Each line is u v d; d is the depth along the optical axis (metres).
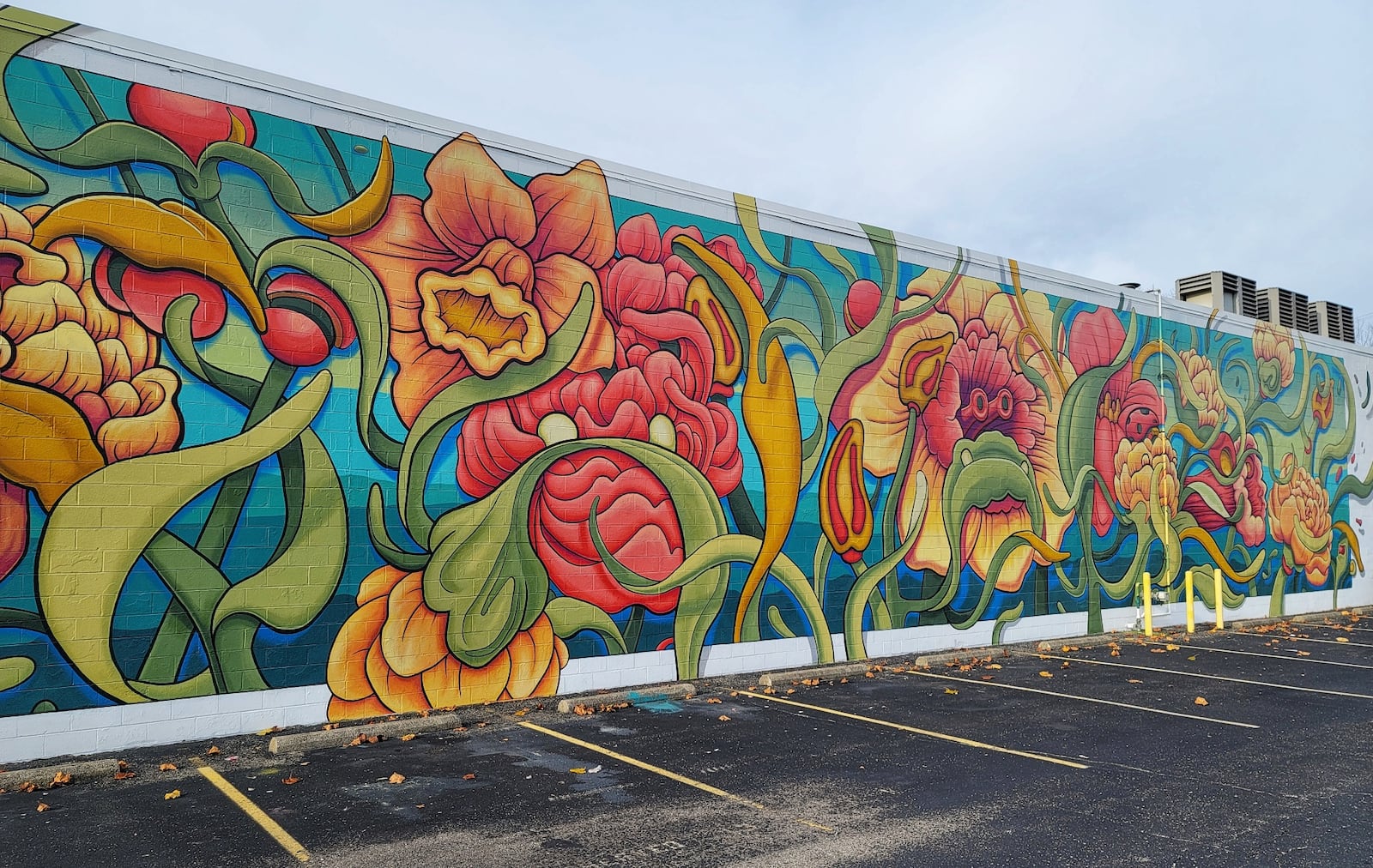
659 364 12.27
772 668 13.14
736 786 7.82
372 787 7.69
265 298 9.58
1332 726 10.13
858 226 14.39
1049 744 9.27
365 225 10.19
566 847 6.40
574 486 11.52
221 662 9.22
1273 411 21.47
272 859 6.16
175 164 9.18
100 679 8.62
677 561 12.33
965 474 15.53
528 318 11.23
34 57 8.59
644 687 11.80
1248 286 22.42
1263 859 6.26
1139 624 18.12
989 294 16.03
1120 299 18.19
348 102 10.17
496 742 9.23
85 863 6.09
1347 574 23.22
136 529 8.84
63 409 8.55
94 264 8.74
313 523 9.76
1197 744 9.32
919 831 6.74
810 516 13.62
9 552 8.28
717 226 12.90
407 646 10.28
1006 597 16.00
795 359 13.58
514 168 11.23
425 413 10.48
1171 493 18.98
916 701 11.37
